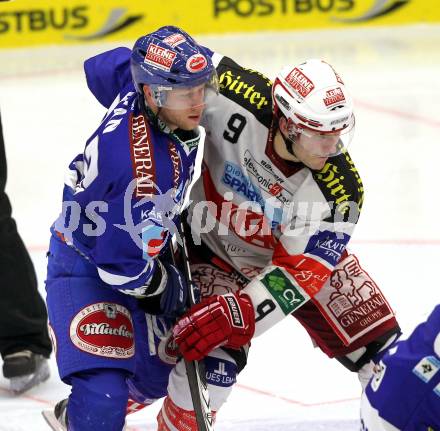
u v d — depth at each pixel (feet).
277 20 120.37
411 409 25.49
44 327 43.86
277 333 48.19
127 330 33.68
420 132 82.17
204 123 34.60
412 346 25.68
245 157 34.12
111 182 31.14
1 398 43.14
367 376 37.76
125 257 31.35
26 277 43.21
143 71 31.35
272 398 42.14
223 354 34.09
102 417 32.32
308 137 31.60
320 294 37.27
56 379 44.91
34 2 112.98
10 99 94.38
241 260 36.27
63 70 105.60
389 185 70.08
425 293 52.44
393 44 114.93
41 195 68.69
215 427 39.52
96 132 32.35
